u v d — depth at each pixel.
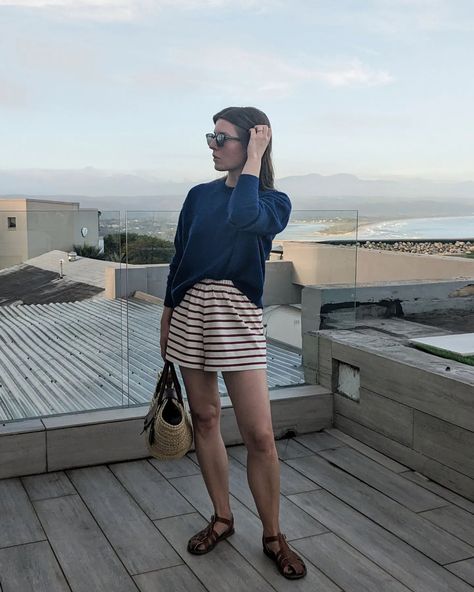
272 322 3.30
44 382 2.86
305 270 3.35
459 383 2.46
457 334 3.41
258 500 1.99
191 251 1.98
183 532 2.21
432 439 2.63
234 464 2.83
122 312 3.00
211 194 2.02
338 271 3.43
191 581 1.91
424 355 2.91
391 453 2.89
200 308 1.97
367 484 2.62
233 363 1.92
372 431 3.02
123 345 3.00
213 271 1.94
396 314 4.42
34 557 2.04
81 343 2.93
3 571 1.96
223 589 1.87
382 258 6.79
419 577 1.94
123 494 2.51
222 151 1.95
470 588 1.89
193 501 2.45
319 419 3.26
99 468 2.76
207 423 2.11
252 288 1.96
